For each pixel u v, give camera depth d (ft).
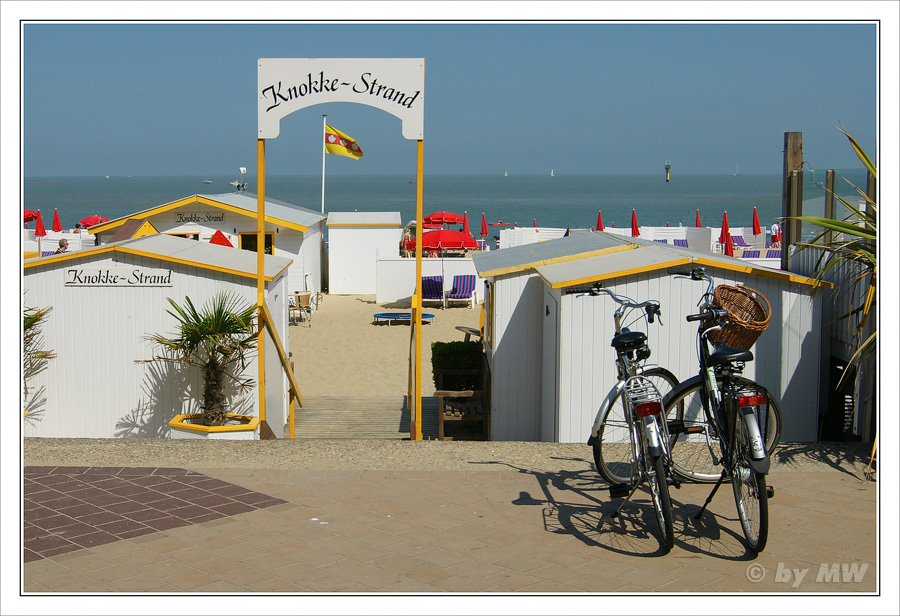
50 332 31.07
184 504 17.58
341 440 23.13
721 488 18.57
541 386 31.58
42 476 19.35
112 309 31.04
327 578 14.14
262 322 27.94
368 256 83.15
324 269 89.76
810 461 20.42
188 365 31.07
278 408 31.94
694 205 387.75
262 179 26.71
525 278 31.35
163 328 31.09
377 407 38.88
